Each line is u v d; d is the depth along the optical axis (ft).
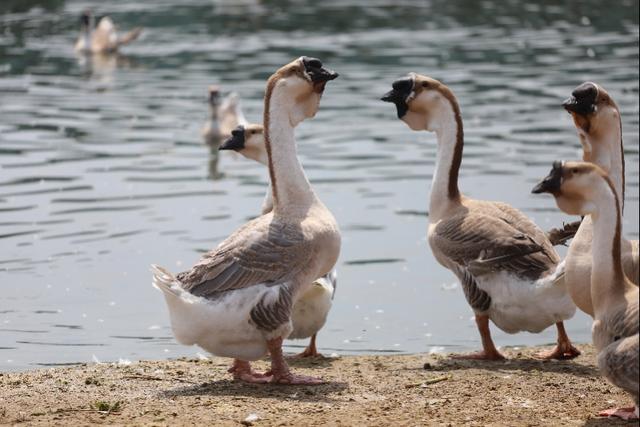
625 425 31.17
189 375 37.91
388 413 32.50
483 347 41.29
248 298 34.73
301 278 35.65
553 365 39.81
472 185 66.33
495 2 148.15
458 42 117.08
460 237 40.73
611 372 29.17
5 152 74.79
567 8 140.67
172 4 154.20
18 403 33.78
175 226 59.88
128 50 119.85
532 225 41.16
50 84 100.78
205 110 90.17
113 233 58.39
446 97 42.96
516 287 39.19
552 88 92.53
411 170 71.00
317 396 34.68
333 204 64.13
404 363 40.42
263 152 47.78
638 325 29.37
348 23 132.67
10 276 51.88
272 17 138.92
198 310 34.47
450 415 32.35
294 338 41.73
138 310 48.16
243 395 34.83
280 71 37.45
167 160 74.59
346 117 85.30
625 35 118.52
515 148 74.69
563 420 31.86
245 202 64.85
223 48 118.83
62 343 43.91
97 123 84.58
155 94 96.32
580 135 37.04
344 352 43.78
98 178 69.15
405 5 147.23
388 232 59.57
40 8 151.53
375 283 52.39
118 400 34.17
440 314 48.70
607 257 30.63
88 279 51.70
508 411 32.89
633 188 64.80
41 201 63.77
